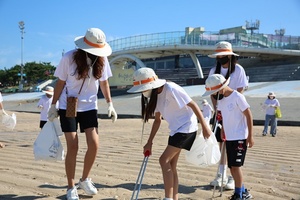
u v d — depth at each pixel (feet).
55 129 14.28
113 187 15.33
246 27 217.15
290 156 23.35
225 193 15.08
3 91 238.07
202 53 151.94
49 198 13.52
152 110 12.39
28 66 301.63
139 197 14.07
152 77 12.22
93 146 13.89
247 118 13.84
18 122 59.06
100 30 13.79
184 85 136.36
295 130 47.60
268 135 41.50
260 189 15.35
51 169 18.25
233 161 13.85
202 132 13.50
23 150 25.27
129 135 38.06
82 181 14.16
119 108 84.74
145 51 157.89
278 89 92.02
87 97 13.96
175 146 12.53
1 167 18.67
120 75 160.86
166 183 12.17
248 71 146.30
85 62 13.58
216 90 14.02
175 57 184.34
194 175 17.65
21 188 14.73
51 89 31.53
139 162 20.67
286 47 152.97
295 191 15.08
